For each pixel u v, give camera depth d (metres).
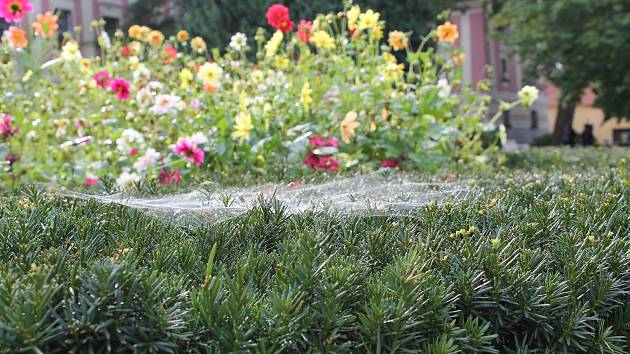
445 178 3.71
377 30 5.71
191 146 4.47
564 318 1.67
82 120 5.08
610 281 1.75
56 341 1.31
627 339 1.77
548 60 18.27
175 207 2.50
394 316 1.49
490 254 1.74
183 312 1.41
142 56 6.20
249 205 2.55
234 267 1.84
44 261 1.64
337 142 5.02
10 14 5.22
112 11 19.41
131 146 4.75
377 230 2.04
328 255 1.92
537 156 7.02
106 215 2.32
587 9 16.09
